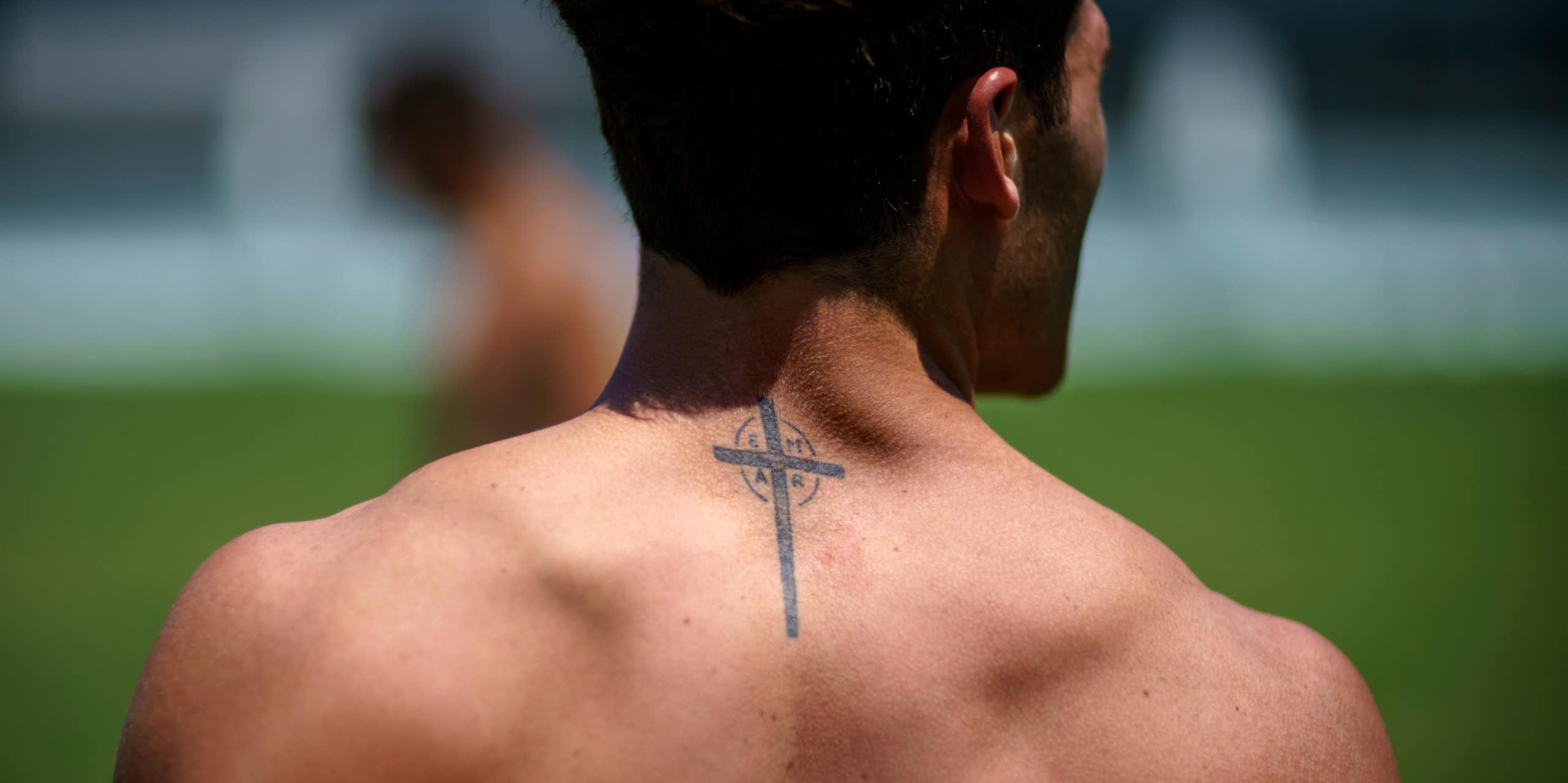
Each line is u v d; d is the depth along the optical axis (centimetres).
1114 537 176
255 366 1670
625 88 173
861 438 175
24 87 2388
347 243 2036
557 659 158
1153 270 1962
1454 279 1928
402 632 156
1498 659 771
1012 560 169
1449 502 1133
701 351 178
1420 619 843
